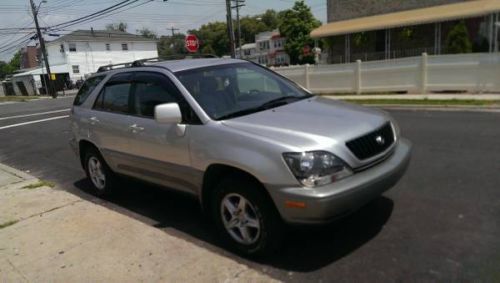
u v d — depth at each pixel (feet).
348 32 81.30
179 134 13.75
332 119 12.66
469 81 45.24
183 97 14.14
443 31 73.46
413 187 16.92
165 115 13.08
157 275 11.76
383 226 13.67
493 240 12.18
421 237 12.75
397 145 13.56
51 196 19.60
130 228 15.01
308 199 10.61
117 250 13.43
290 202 10.89
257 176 11.36
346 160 11.17
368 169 11.71
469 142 23.39
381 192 11.98
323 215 10.71
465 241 12.27
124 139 16.49
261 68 17.43
